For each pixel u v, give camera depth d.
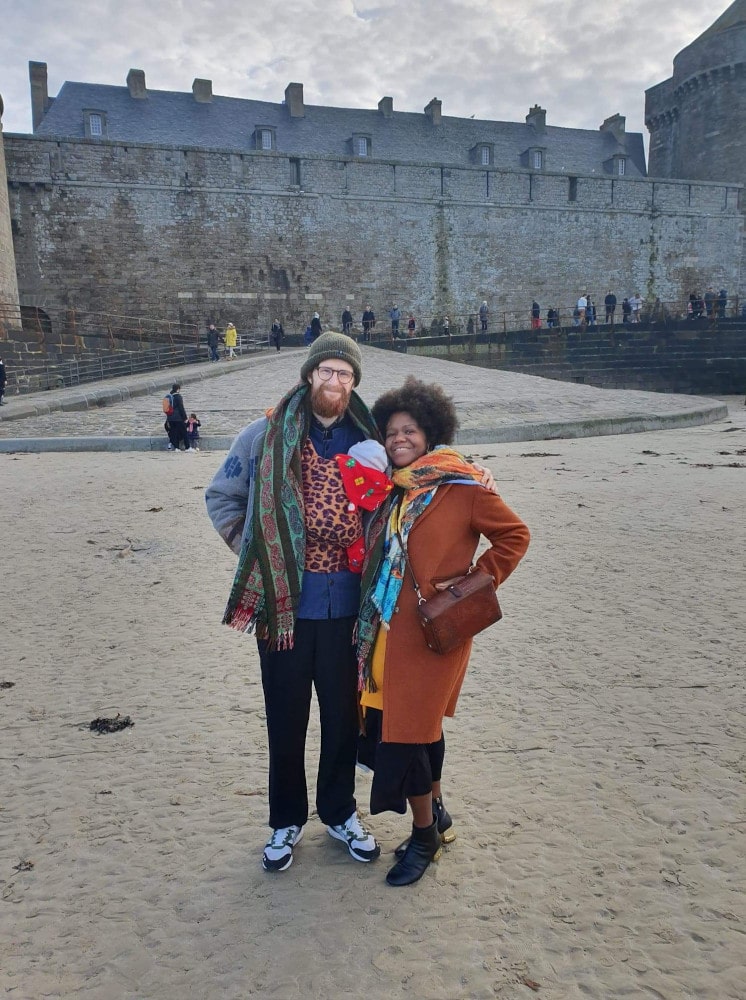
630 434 15.03
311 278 40.31
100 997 1.98
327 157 40.09
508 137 51.78
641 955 2.07
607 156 53.94
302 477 2.39
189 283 38.22
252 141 44.66
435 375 22.30
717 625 4.48
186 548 6.55
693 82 50.19
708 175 50.06
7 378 22.73
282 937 2.18
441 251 42.31
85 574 5.84
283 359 27.28
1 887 2.42
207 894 2.38
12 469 11.41
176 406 13.23
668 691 3.65
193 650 4.34
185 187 37.75
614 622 4.60
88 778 3.04
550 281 44.22
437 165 41.78
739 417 18.84
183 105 44.91
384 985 1.99
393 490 2.41
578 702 3.57
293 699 2.45
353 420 2.48
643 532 6.77
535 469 10.51
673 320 33.84
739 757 3.05
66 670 4.09
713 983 1.97
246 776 3.04
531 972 2.02
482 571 2.33
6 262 31.58
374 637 2.34
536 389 20.11
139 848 2.61
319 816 2.63
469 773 3.01
